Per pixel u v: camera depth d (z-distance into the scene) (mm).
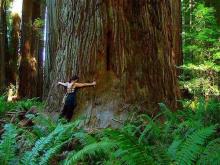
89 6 9281
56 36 10547
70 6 9578
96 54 9219
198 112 8188
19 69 24234
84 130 8148
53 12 10648
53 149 5336
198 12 12609
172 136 6887
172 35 10000
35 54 24531
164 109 8867
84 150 4547
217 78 12281
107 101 8992
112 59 9203
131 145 3893
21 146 6648
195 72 12328
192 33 12750
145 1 9336
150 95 9125
